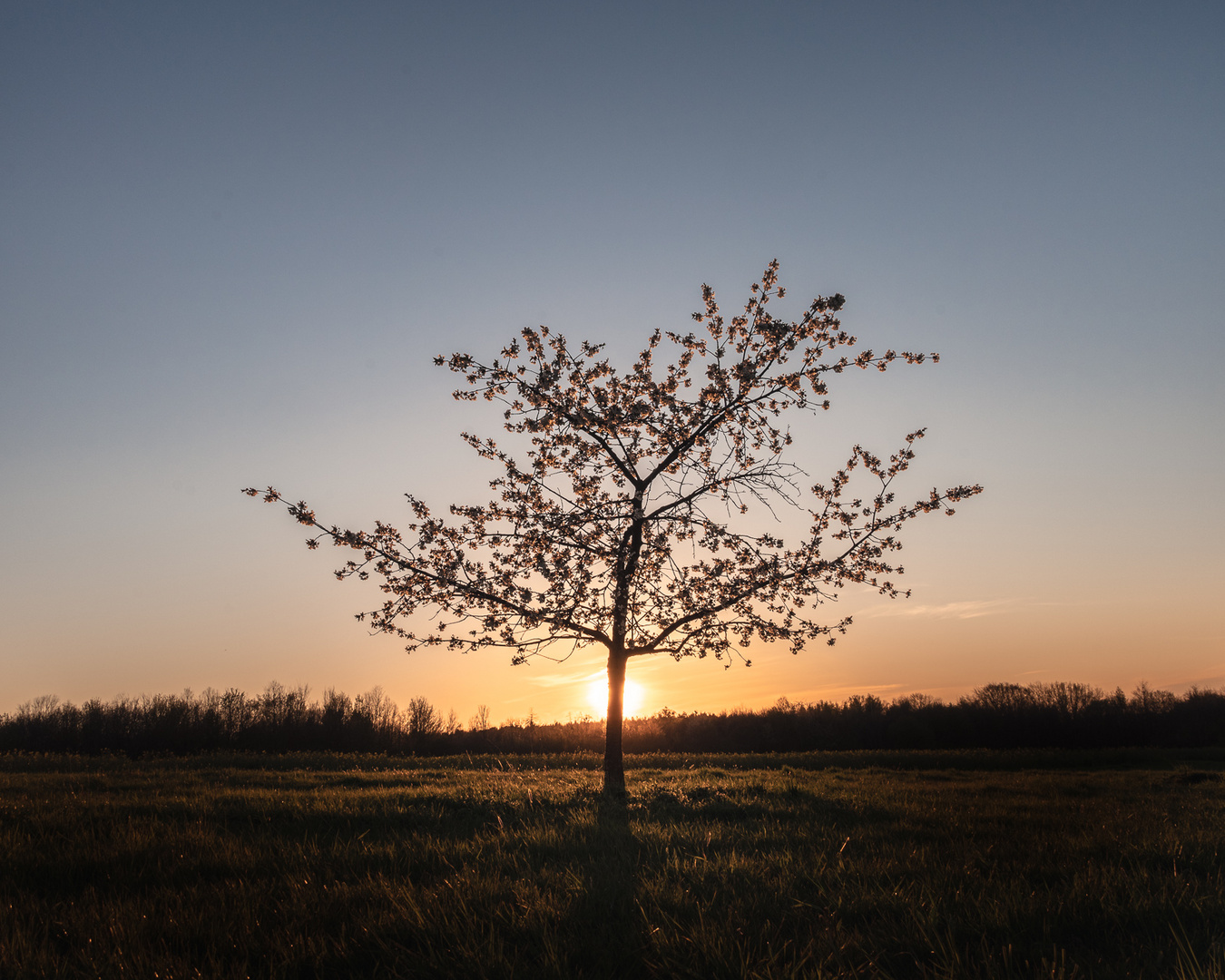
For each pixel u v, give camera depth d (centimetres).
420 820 1108
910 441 1625
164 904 608
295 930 543
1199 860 791
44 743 6531
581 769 2786
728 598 1634
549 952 483
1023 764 3544
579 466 1745
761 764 3253
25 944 498
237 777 2006
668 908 602
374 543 1545
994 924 548
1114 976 446
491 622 1586
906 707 7900
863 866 749
